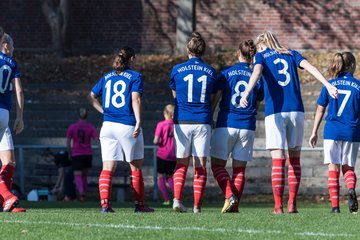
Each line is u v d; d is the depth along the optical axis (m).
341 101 39.09
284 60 35.94
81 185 63.22
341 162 39.72
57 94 85.06
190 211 39.62
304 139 73.62
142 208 37.84
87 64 91.38
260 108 77.56
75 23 96.31
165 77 88.19
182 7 95.06
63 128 79.38
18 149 73.06
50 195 64.94
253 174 69.19
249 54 37.53
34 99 83.38
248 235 25.88
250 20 95.75
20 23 96.56
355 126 39.25
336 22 94.94
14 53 95.38
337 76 39.53
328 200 65.56
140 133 36.78
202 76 36.88
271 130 35.94
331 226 28.86
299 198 66.31
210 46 95.81
